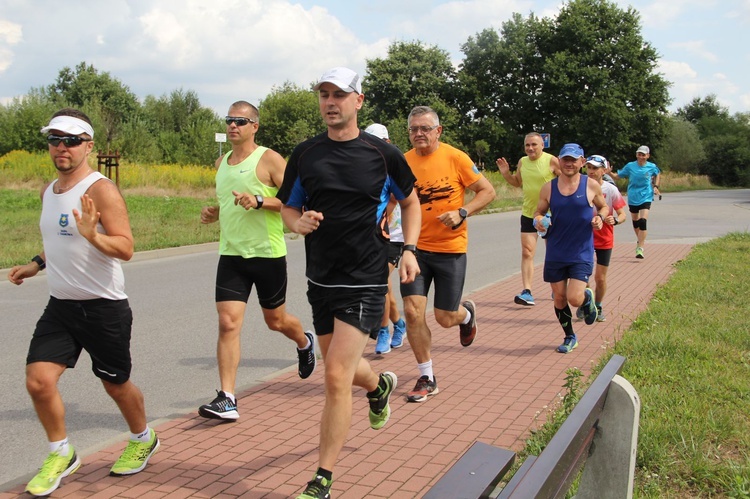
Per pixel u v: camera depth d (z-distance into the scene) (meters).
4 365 7.22
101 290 4.15
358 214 4.11
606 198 8.58
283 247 5.77
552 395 5.98
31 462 4.83
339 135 4.19
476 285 12.11
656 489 4.02
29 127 48.09
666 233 20.97
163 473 4.48
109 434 5.36
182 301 10.61
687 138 76.88
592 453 3.19
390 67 65.62
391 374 4.70
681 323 8.23
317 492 3.80
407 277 4.29
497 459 2.65
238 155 5.73
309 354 6.27
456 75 67.69
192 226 19.28
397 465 4.57
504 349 7.62
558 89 61.31
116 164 27.44
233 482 4.35
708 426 4.85
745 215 28.38
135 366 7.22
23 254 14.25
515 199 34.28
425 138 6.07
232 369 5.49
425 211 6.11
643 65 60.53
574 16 61.69
